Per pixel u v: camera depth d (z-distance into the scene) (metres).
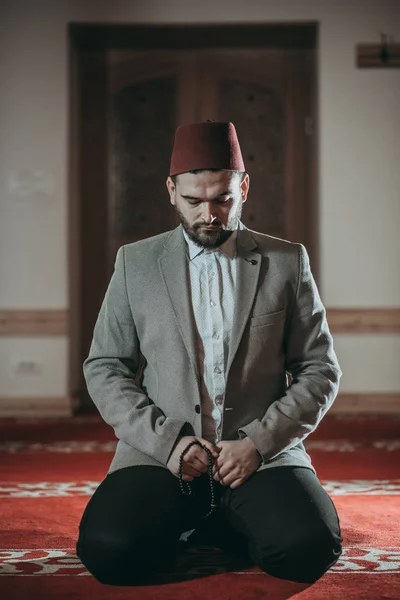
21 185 7.75
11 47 7.75
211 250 2.43
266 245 2.51
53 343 7.71
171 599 2.17
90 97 8.16
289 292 2.47
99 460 4.99
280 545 2.24
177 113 8.16
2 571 2.44
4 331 7.71
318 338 2.50
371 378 7.70
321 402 2.41
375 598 2.17
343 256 7.75
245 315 2.39
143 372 2.55
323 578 2.35
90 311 8.19
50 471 4.56
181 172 2.31
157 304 2.43
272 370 2.43
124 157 8.18
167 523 2.33
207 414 2.39
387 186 7.75
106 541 2.24
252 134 8.17
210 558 2.57
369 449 5.48
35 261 7.74
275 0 7.71
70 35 7.83
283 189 8.16
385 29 7.73
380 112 7.75
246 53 8.16
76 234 8.14
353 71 7.75
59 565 2.51
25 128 7.76
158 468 2.38
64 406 7.68
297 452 2.48
